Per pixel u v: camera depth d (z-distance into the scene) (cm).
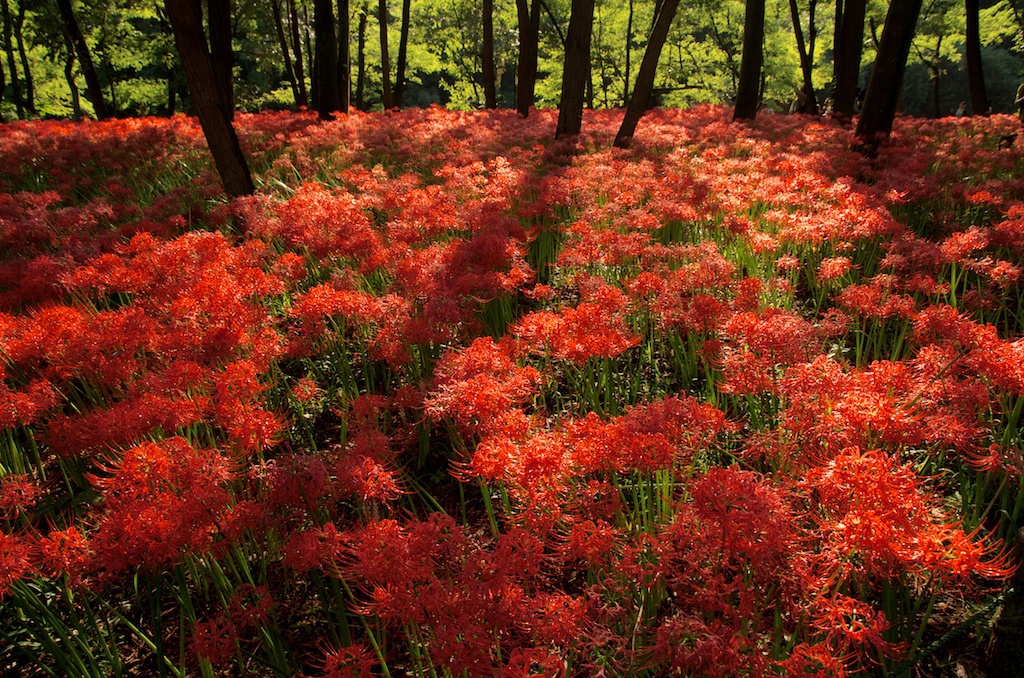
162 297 392
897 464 220
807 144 886
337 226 474
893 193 527
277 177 755
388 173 802
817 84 2906
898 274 432
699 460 281
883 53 767
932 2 2388
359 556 193
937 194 586
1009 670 192
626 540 230
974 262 371
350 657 192
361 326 376
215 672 229
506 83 4444
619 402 354
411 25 3127
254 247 443
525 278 390
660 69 3098
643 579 197
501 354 288
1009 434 262
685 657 170
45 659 244
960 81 3609
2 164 876
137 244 442
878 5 2322
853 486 184
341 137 987
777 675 170
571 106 1029
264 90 3212
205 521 210
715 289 406
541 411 340
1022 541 197
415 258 407
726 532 183
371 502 247
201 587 258
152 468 216
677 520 206
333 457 278
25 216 602
